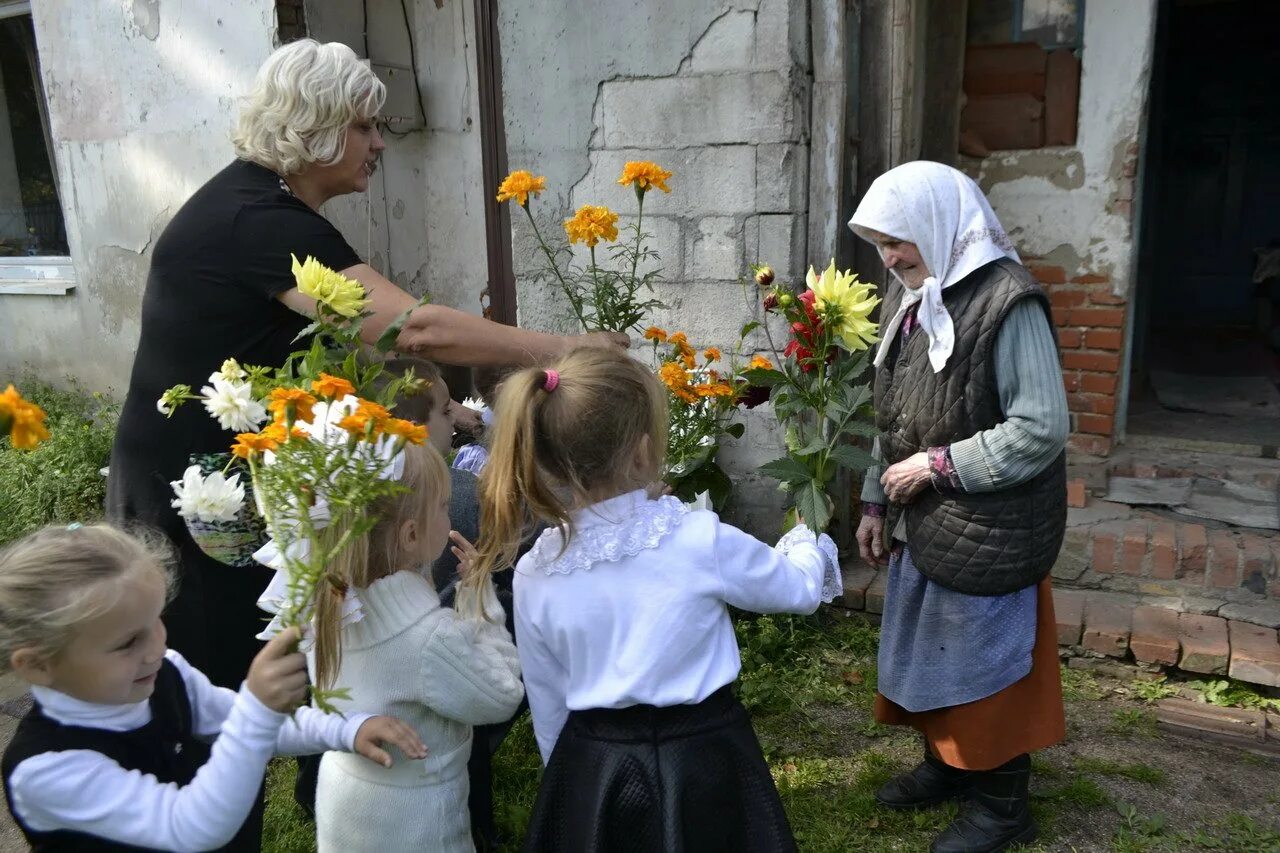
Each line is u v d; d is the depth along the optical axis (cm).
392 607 174
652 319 361
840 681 321
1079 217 388
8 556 140
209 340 224
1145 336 492
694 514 173
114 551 142
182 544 231
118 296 543
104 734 145
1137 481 388
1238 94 830
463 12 452
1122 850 243
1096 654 317
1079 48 378
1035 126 390
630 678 164
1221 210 858
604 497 171
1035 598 226
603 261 364
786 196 331
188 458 226
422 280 495
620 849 166
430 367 240
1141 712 297
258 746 139
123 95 495
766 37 321
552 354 236
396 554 175
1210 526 354
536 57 357
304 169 229
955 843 239
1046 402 202
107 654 140
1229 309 862
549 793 176
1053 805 260
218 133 474
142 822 139
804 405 220
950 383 213
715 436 308
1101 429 399
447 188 482
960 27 385
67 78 509
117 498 236
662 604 165
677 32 333
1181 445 414
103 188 522
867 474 252
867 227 212
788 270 338
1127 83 371
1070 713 300
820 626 346
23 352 592
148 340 229
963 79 396
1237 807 258
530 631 175
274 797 276
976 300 209
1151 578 339
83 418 549
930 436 221
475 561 179
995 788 239
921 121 395
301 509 137
